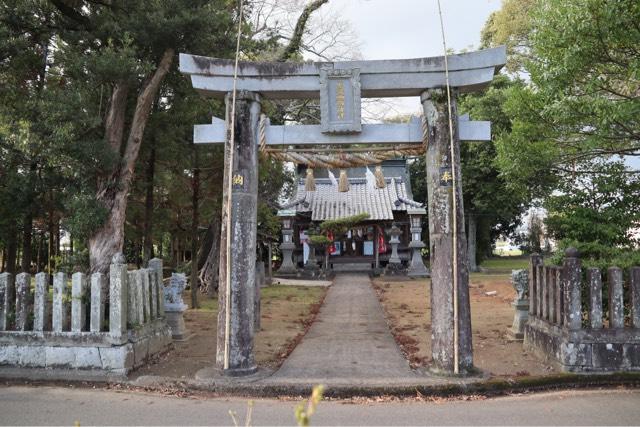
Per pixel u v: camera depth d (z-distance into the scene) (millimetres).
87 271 10258
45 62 10188
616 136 8531
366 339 9906
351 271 26766
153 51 10375
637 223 9234
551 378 6695
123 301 7199
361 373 7199
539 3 10414
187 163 13773
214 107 12391
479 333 10039
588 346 6914
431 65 7188
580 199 9672
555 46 8383
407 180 29266
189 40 10102
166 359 8195
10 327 7398
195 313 13242
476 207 24906
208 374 7016
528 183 10742
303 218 27625
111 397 6371
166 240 25656
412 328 10984
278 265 29828
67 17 10148
